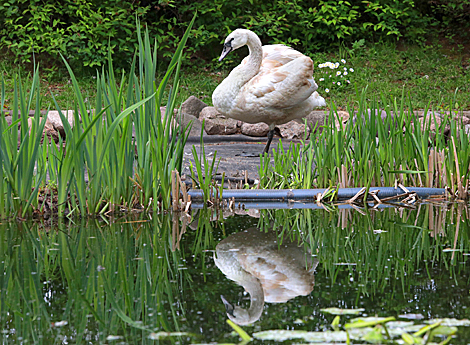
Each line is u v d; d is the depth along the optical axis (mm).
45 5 13891
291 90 7164
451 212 4961
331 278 3121
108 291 2936
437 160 5887
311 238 4047
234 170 6535
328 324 2465
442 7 16562
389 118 5871
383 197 5629
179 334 2383
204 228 4363
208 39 14789
